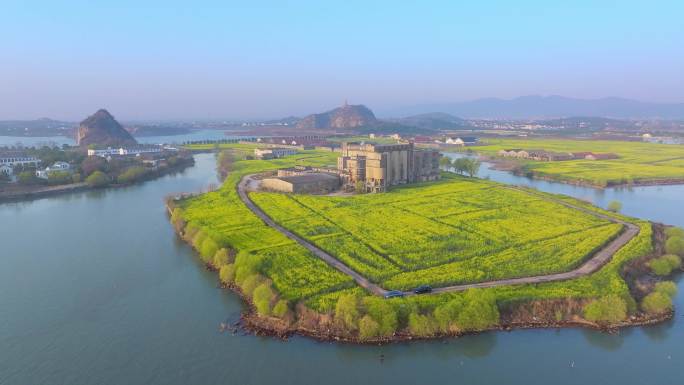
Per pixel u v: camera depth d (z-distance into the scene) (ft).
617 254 447.01
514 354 311.27
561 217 604.49
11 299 396.37
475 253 455.63
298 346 317.22
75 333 341.00
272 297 353.72
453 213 632.79
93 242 553.64
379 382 285.84
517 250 465.47
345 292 366.02
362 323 319.47
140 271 457.27
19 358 310.04
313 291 368.07
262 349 315.99
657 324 344.08
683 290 398.83
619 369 297.74
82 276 446.19
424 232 536.01
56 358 310.24
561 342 322.96
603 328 336.08
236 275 405.39
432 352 312.29
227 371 295.28
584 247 468.75
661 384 284.00
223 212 638.53
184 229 570.05
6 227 627.46
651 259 446.60
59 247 535.60
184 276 442.91
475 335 326.44
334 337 322.55
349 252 462.60
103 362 305.73
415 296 354.33
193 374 293.02
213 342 325.83
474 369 297.53
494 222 580.30
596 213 632.79
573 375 292.40
